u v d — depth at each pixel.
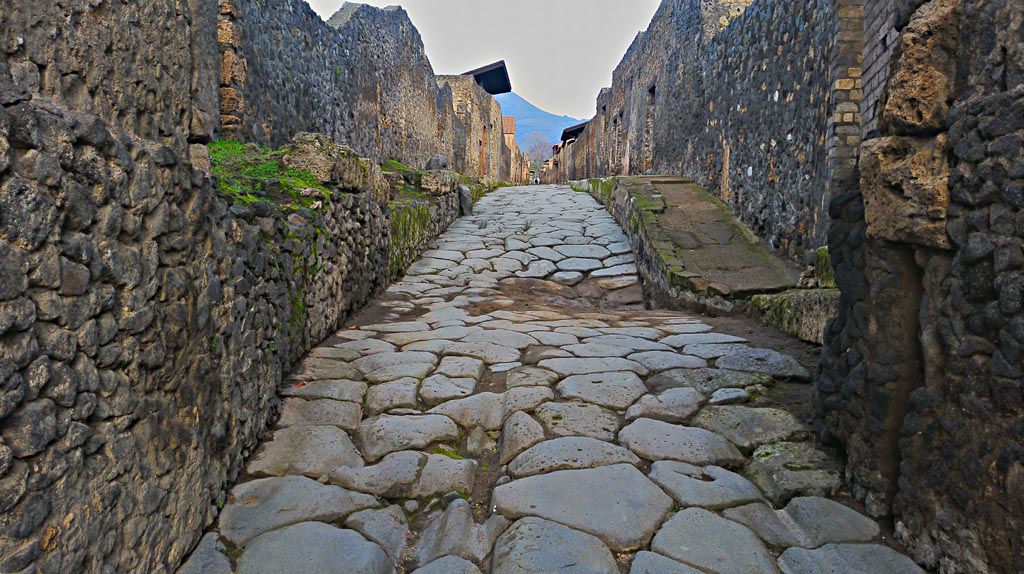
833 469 2.52
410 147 14.93
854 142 5.27
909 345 2.05
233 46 6.28
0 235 1.23
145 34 1.87
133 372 1.71
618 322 5.46
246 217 3.16
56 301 1.38
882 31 4.46
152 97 1.91
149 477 1.77
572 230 9.84
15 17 1.35
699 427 3.02
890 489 2.14
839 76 5.22
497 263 8.05
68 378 1.41
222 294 2.40
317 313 4.23
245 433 2.63
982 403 1.68
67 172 1.43
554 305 6.65
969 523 1.73
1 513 1.21
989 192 1.64
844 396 2.43
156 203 1.84
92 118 1.52
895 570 1.91
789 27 6.46
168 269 1.93
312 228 4.12
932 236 1.85
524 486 2.45
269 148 6.75
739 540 2.09
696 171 10.45
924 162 1.89
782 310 4.80
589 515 2.22
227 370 2.43
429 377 3.70
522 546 2.04
